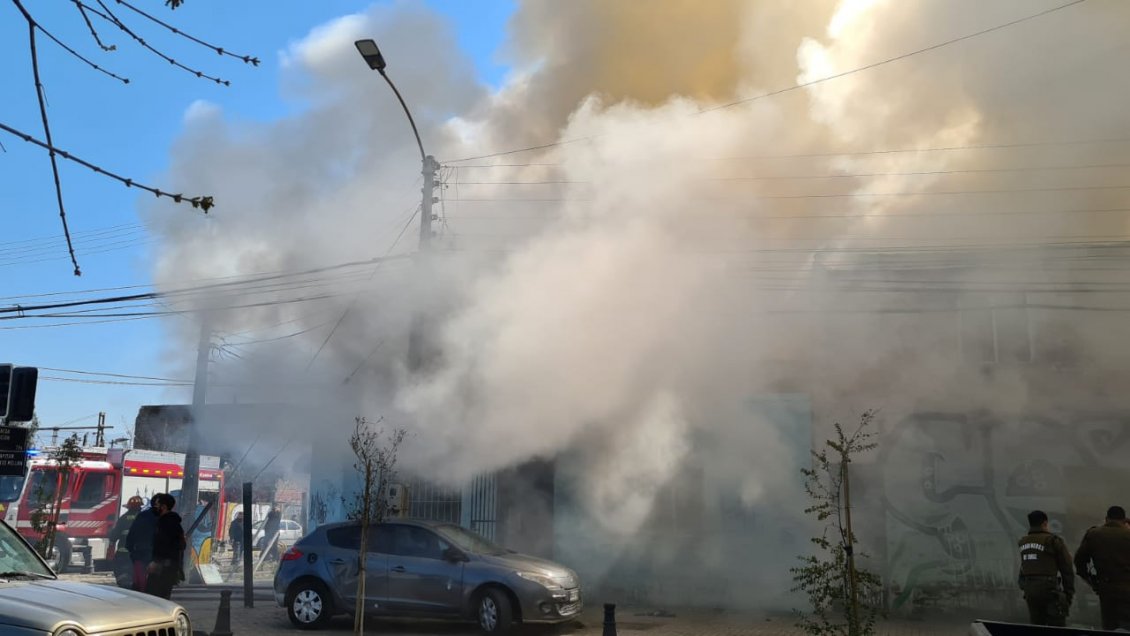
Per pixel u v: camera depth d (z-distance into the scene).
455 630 12.02
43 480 20.69
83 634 5.39
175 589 17.58
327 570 11.90
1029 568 9.64
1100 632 5.91
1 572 6.41
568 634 11.66
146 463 23.19
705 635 11.51
